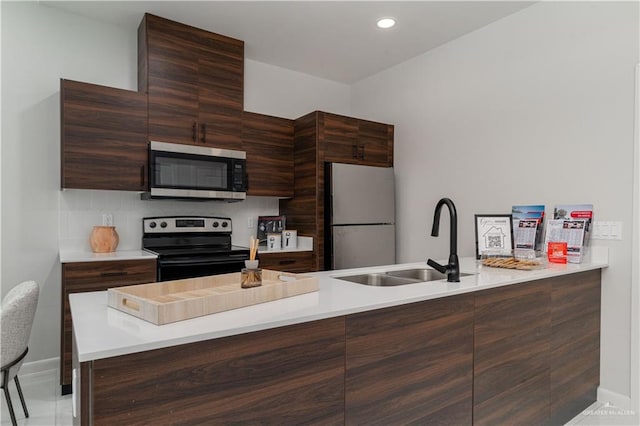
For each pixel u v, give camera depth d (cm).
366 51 366
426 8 289
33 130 285
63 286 246
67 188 268
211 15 300
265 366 110
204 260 293
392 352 140
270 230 381
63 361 245
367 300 138
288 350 115
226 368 104
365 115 439
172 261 279
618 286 239
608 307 243
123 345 89
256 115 358
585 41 256
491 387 174
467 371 164
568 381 218
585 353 232
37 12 286
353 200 363
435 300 153
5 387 174
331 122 361
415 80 379
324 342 122
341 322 126
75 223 300
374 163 388
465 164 332
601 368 246
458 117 338
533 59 285
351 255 360
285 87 411
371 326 134
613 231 242
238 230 379
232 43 336
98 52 310
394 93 402
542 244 268
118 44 319
